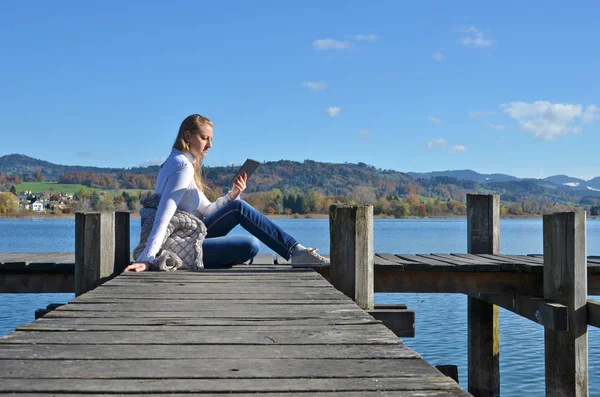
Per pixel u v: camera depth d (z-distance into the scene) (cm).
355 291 494
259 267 575
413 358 236
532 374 887
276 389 196
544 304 530
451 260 627
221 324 300
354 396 190
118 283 445
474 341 732
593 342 1101
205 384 202
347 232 495
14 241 4866
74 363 227
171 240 523
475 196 726
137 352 245
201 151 541
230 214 546
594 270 562
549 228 545
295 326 297
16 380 204
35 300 1603
